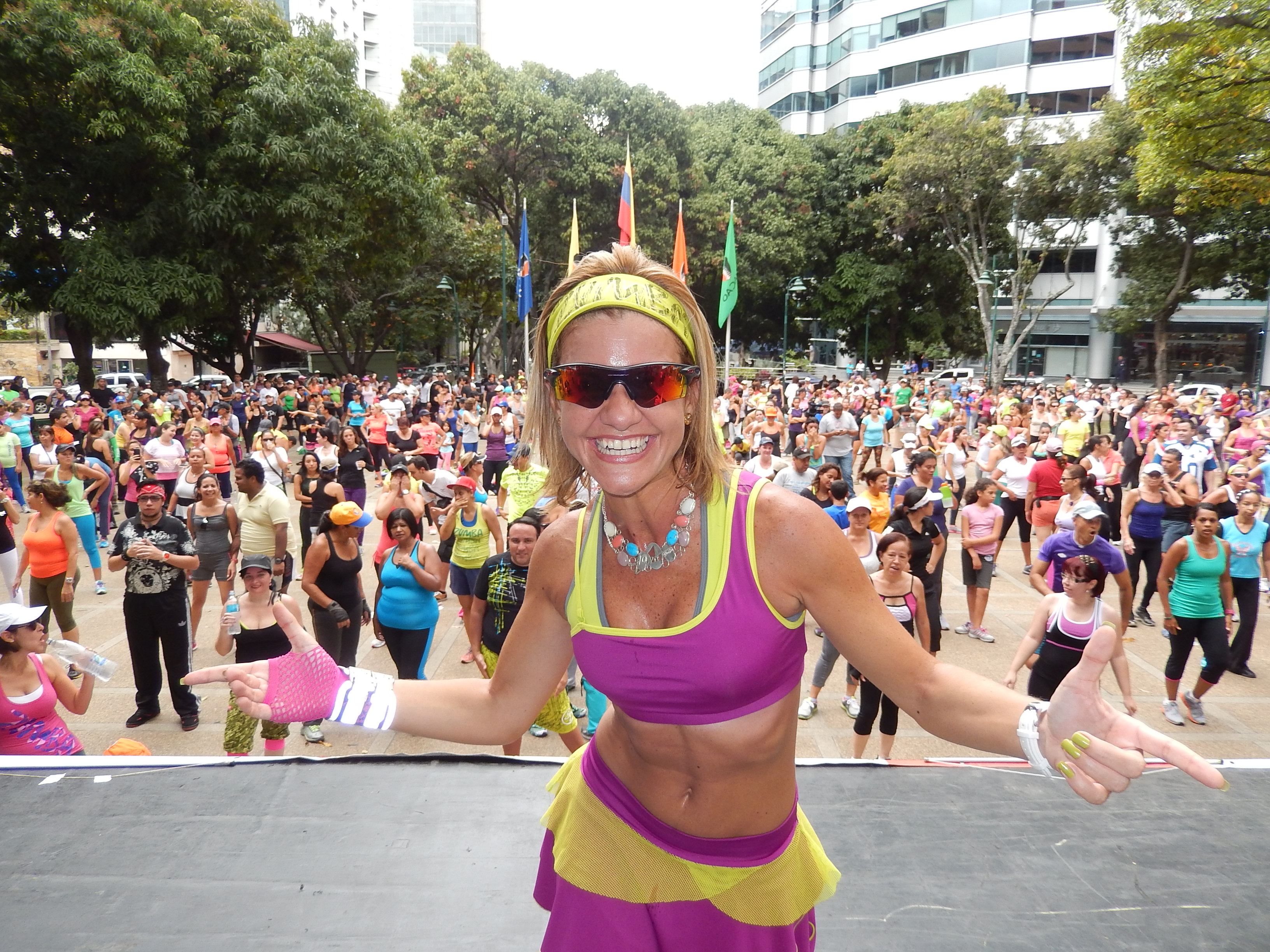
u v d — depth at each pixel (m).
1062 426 14.70
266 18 26.16
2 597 9.23
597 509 1.39
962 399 24.03
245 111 23.62
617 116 33.47
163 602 6.13
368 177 26.11
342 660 6.10
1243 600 7.37
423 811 2.84
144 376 40.28
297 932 2.24
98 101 21.31
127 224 23.36
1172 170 14.41
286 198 24.58
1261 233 32.41
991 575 8.42
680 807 1.43
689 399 1.35
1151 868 2.56
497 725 1.57
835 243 42.72
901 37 50.00
